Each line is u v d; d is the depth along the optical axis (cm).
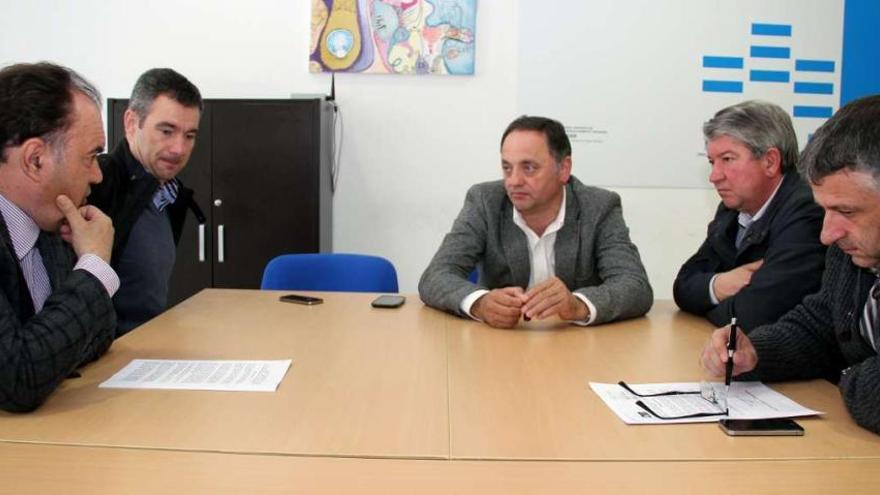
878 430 102
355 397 117
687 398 118
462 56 337
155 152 203
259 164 308
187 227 312
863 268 121
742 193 189
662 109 342
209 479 85
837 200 106
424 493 82
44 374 107
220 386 121
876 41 343
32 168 119
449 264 198
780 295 163
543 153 190
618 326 176
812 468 91
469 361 141
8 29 346
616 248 200
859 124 103
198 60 342
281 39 341
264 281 234
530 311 167
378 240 350
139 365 133
